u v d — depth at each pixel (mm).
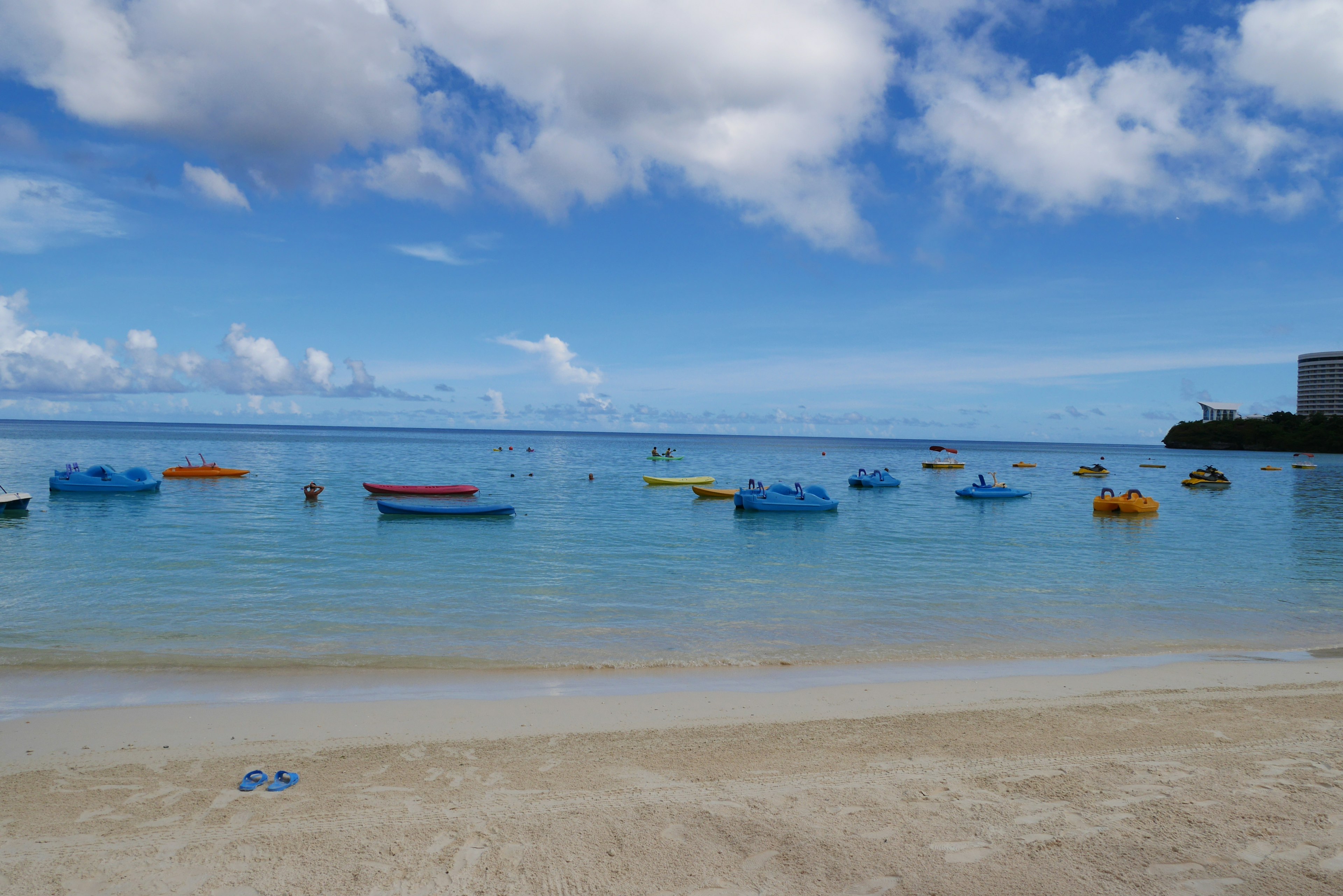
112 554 19891
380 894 4816
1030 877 5020
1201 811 6000
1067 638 12773
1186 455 158625
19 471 49000
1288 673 10695
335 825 5730
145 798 6215
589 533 25812
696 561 20484
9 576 16766
